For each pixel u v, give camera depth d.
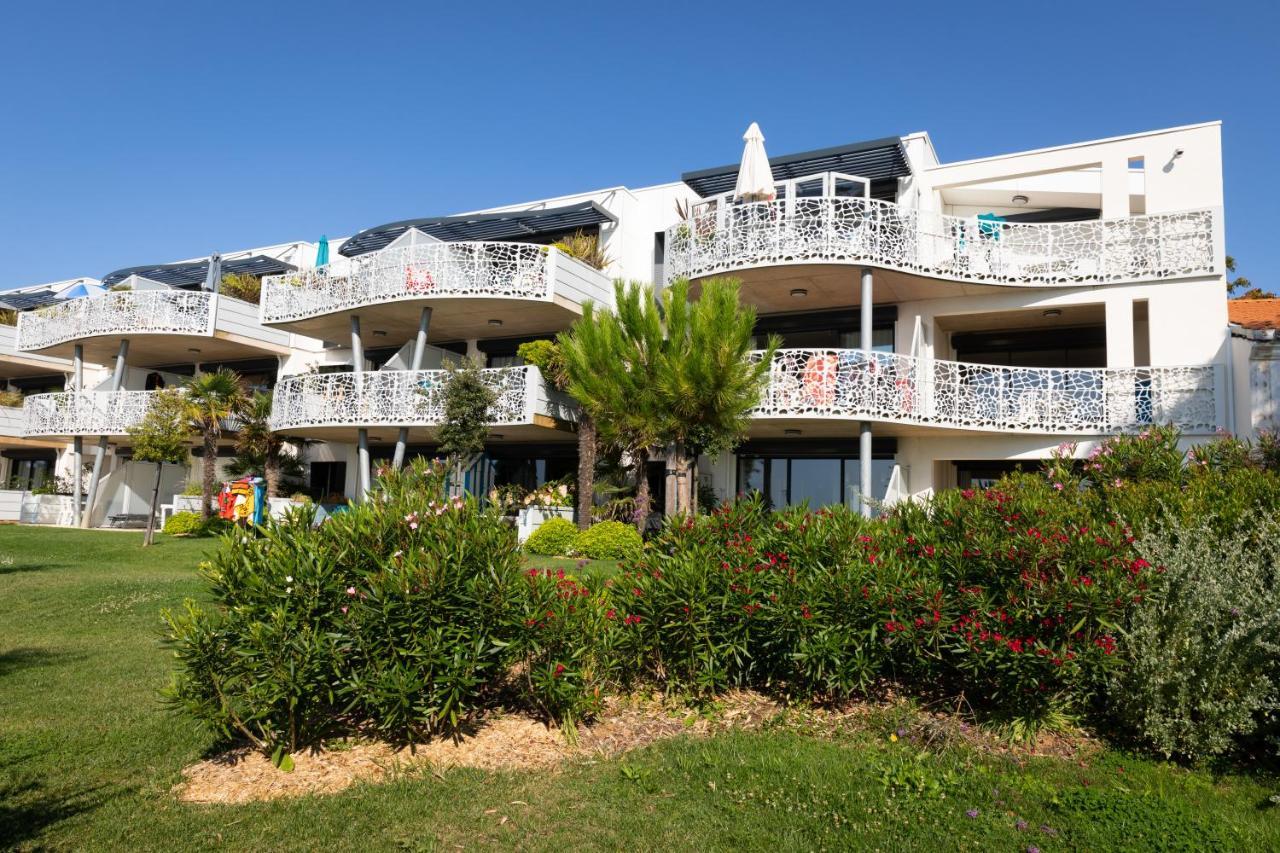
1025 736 6.25
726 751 6.20
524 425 19.25
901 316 19.41
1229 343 16.28
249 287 28.84
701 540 7.75
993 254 17.95
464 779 5.69
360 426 20.73
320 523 6.40
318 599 5.79
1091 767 5.81
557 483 20.53
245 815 5.12
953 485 20.16
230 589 5.84
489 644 6.03
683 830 4.93
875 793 5.39
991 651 6.09
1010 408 17.34
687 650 7.20
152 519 19.78
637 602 7.32
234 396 23.75
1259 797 5.34
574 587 6.71
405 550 6.14
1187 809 5.10
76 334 27.91
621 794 5.46
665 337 14.53
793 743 6.34
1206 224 16.83
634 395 14.32
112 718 6.98
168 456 21.52
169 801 5.36
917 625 6.40
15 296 36.16
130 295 26.88
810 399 16.34
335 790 5.55
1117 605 5.95
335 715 6.42
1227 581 6.06
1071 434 17.08
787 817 5.09
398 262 20.41
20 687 7.92
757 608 6.91
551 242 23.80
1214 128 17.48
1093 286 17.61
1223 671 5.80
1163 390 16.48
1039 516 6.82
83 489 30.17
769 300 19.58
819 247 16.91
